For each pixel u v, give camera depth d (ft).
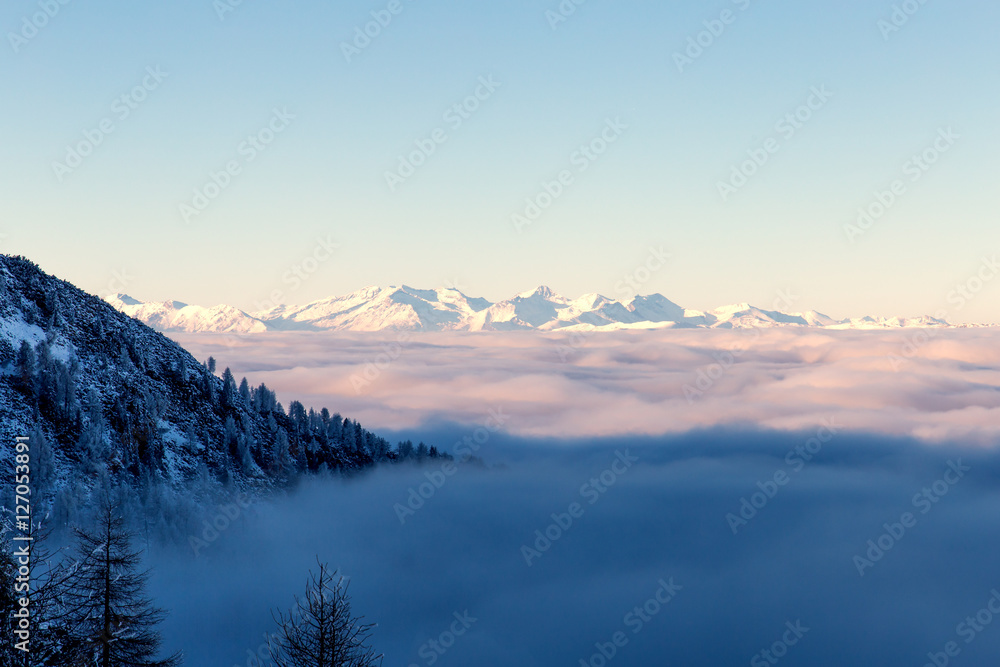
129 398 549.13
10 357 504.43
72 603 111.24
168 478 514.68
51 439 469.57
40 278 589.73
